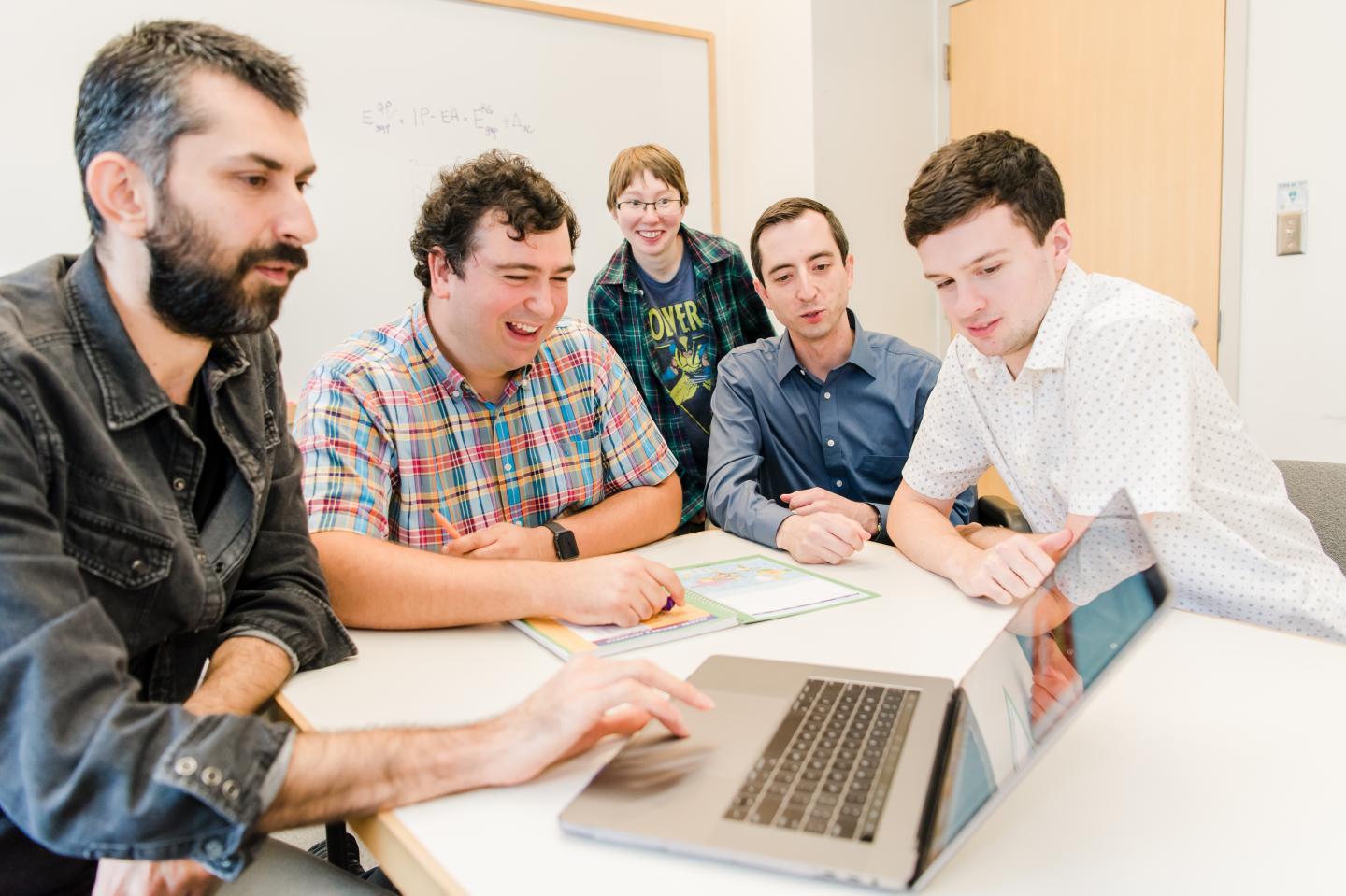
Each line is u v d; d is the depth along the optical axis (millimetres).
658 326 2381
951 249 1096
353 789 678
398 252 2363
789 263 1779
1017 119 3031
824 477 1990
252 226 809
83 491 800
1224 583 1112
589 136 2689
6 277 852
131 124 767
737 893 560
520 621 1099
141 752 641
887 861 550
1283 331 2467
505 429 1445
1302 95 2357
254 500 995
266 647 939
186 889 774
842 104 2891
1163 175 2672
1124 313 1053
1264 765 684
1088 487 1077
